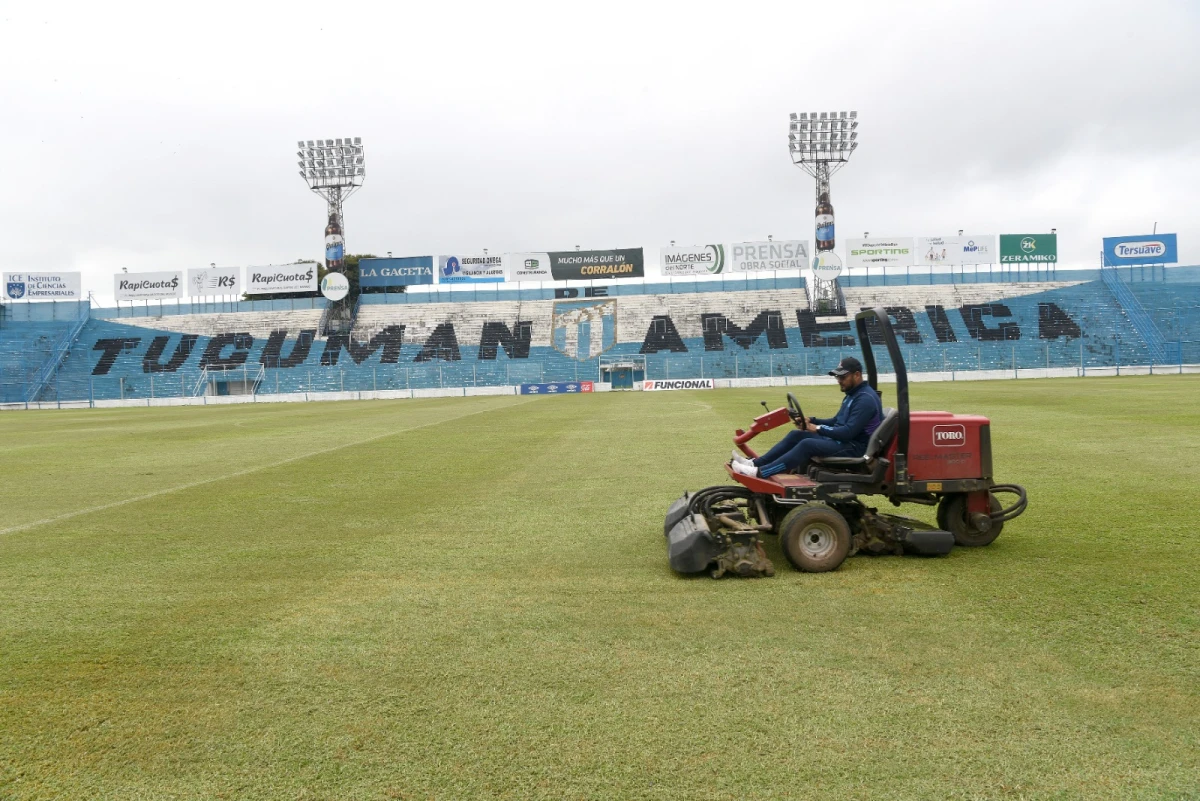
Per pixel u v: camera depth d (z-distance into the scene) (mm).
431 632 4629
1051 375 47344
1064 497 8297
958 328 53750
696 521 5969
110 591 5688
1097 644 4168
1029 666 3904
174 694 3812
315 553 6773
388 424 22078
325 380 52344
